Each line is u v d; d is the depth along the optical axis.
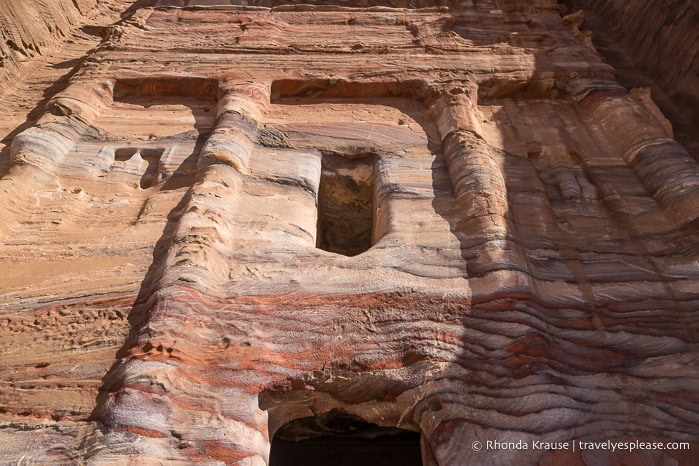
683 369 4.25
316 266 5.15
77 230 5.66
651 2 10.34
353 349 4.32
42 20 10.24
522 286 4.72
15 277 4.98
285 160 6.86
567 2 12.55
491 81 8.46
